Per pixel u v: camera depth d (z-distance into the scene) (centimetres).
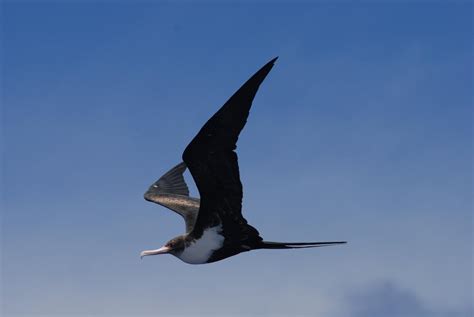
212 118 2308
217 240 2670
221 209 2573
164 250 2759
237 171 2405
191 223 2981
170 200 3206
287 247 2727
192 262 2758
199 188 2502
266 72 2228
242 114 2284
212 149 2384
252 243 2684
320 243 2720
